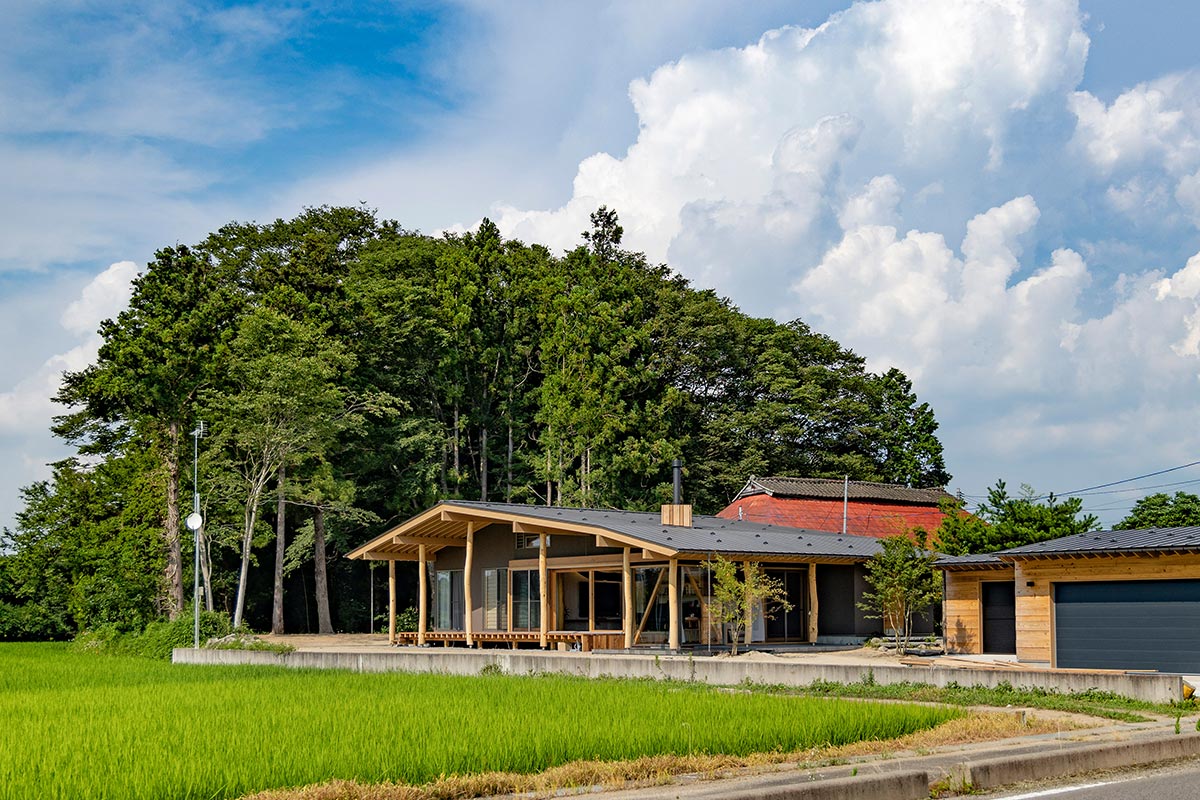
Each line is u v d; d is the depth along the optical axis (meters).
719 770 10.12
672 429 54.44
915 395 63.19
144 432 39.94
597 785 9.50
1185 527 23.61
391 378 49.81
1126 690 15.82
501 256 51.72
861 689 17.11
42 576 49.16
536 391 51.59
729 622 26.98
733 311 61.69
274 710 14.33
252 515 40.78
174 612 38.22
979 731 12.18
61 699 16.70
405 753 10.38
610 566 29.20
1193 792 9.08
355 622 52.47
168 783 9.02
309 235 47.94
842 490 46.72
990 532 28.88
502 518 30.05
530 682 19.00
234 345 40.88
